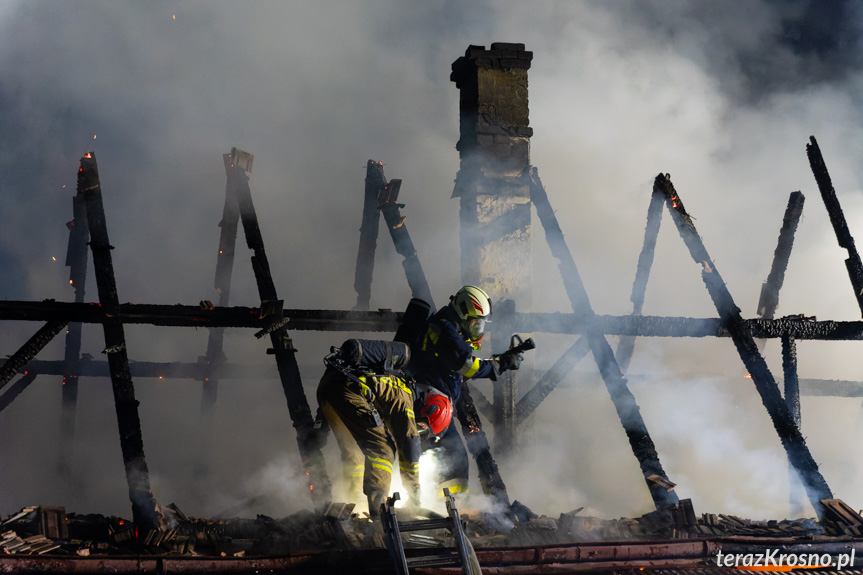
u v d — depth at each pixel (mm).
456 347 11492
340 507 10812
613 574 10117
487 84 16250
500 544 10984
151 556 9062
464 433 13500
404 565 8852
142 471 11164
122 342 12992
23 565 8617
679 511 11891
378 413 11039
